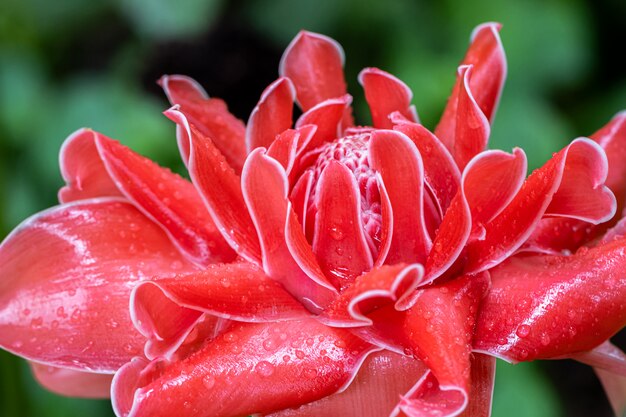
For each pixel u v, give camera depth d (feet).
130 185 1.28
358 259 1.20
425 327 1.16
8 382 1.67
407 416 1.12
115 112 1.91
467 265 1.22
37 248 1.28
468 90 1.23
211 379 1.16
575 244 1.28
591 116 2.13
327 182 1.19
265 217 1.20
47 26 2.15
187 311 1.20
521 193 1.20
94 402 1.73
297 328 1.19
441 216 1.23
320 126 1.27
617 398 1.31
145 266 1.27
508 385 1.81
